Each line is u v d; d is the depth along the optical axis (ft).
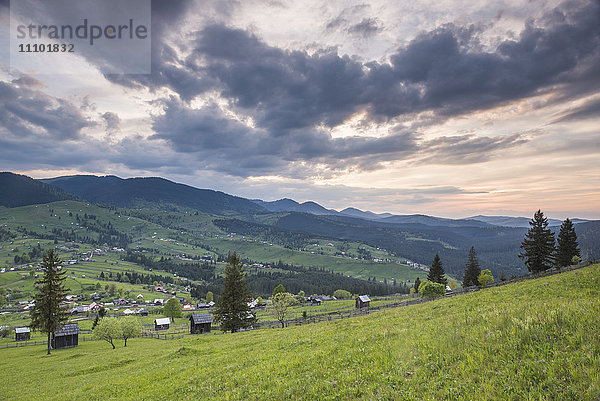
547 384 28.94
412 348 47.42
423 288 231.91
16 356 224.33
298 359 59.06
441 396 31.27
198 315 333.21
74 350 234.99
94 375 110.93
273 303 286.87
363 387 37.83
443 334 51.13
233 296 238.07
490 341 40.96
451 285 547.90
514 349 36.86
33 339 368.68
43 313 216.95
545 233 242.17
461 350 40.83
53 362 173.17
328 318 207.10
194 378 65.92
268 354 73.41
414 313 97.91
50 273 220.43
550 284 91.97
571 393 26.68
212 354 98.78
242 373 59.62
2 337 409.90
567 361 31.01
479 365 35.35
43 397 88.38
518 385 29.63
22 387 112.78
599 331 35.14
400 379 37.14
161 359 109.91
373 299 449.89
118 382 83.10
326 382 42.52
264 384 48.91
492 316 53.42
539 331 39.11
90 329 403.95
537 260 243.81
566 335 36.19
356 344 61.52
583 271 111.24
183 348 113.80
